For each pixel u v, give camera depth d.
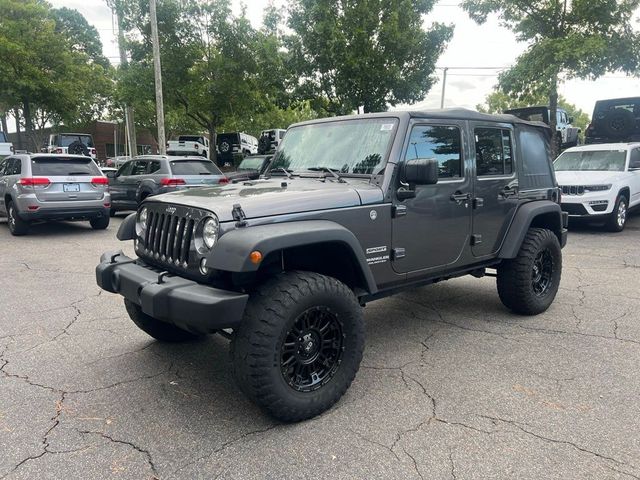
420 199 3.86
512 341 4.41
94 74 26.50
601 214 10.07
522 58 14.51
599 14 13.77
